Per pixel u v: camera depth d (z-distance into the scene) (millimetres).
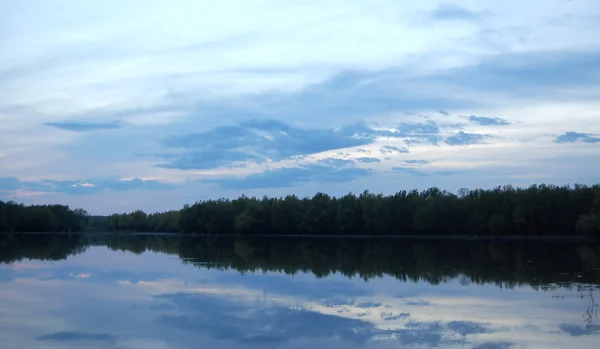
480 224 114938
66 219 172625
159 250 75375
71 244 95000
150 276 39281
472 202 116812
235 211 155375
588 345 18750
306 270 43781
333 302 27438
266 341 19531
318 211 137250
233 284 34500
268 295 29750
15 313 24859
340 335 20297
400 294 30125
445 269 44219
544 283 34625
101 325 22234
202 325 22125
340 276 39094
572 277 37812
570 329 21188
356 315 24000
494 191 117312
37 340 19875
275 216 142375
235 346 18891
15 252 67625
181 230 163625
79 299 28672
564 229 108938
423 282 35469
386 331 20859
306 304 26875
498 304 26891
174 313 24656
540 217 108562
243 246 87688
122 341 19672
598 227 95562
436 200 120812
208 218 156750
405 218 124625
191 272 42156
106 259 56375
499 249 72188
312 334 20500
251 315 24094
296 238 126062
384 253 66250
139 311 25203
